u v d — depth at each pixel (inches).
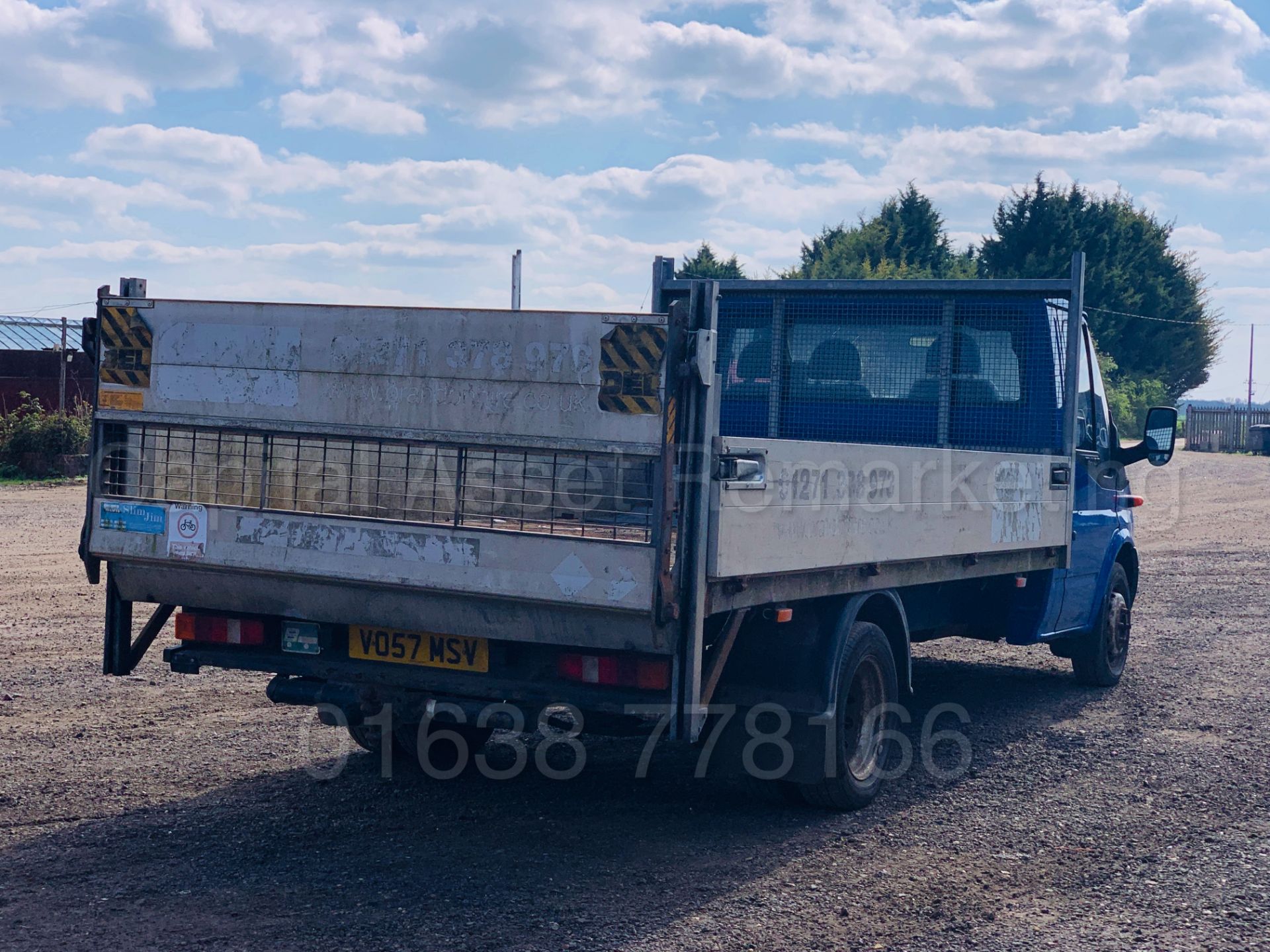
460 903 180.7
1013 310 315.3
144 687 320.2
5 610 418.3
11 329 1048.8
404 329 193.8
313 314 199.3
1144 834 221.3
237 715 294.0
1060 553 310.0
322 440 201.0
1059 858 207.9
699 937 170.7
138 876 188.9
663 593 179.0
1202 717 317.4
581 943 167.3
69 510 716.0
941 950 168.4
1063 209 2294.5
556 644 193.2
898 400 325.7
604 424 181.9
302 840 207.9
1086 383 345.4
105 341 213.0
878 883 194.2
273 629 217.9
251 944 164.2
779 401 335.6
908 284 321.1
